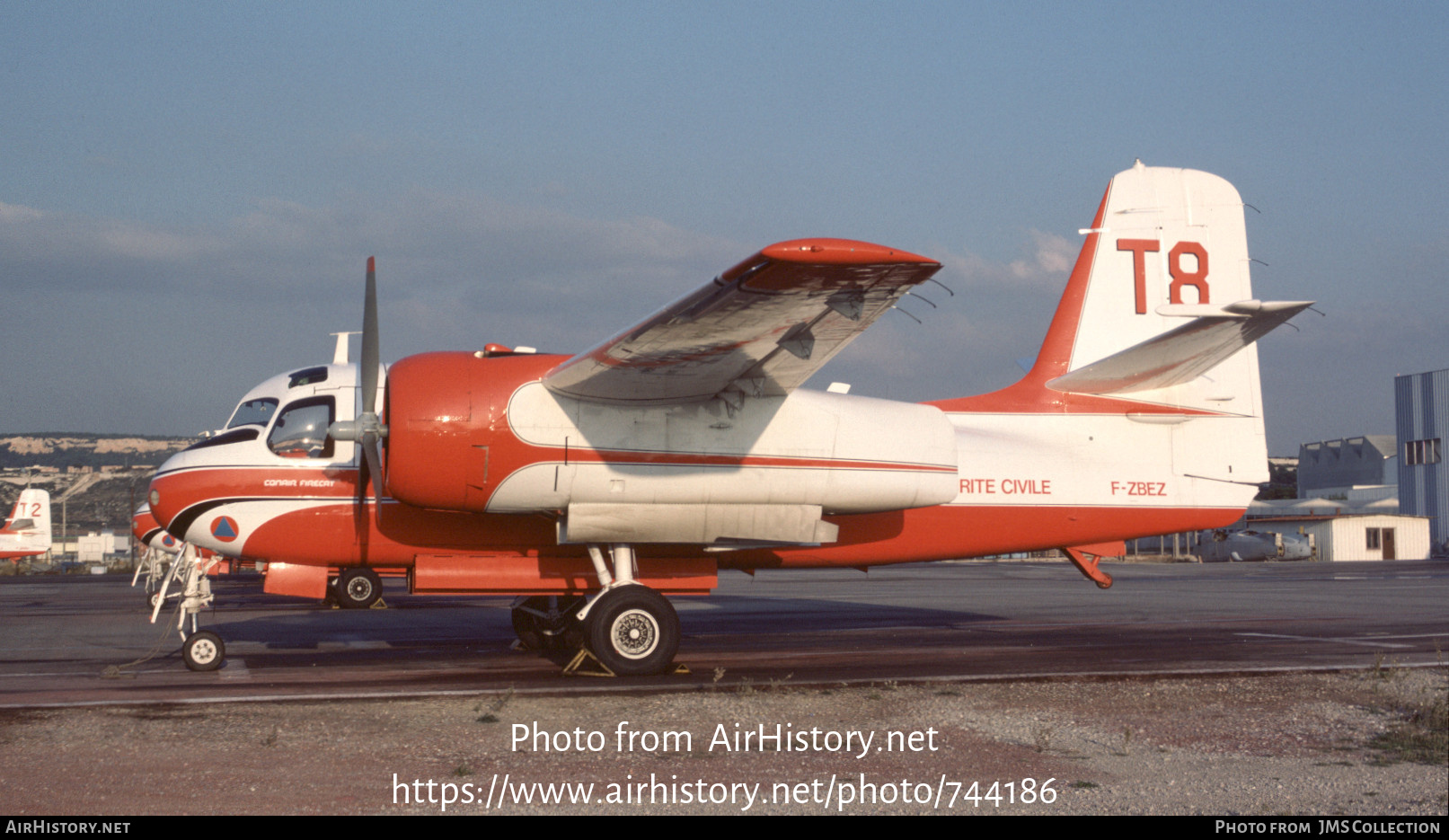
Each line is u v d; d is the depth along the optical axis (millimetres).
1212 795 5742
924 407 11336
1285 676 9719
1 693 8844
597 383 9469
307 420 11195
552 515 10344
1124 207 12945
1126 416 12531
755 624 15133
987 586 26250
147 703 8273
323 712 7949
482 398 9656
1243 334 9961
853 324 8328
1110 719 7793
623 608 9883
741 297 7602
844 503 10648
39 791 5680
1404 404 53312
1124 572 34594
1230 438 12633
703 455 10133
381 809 5422
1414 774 6180
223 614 17938
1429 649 11844
